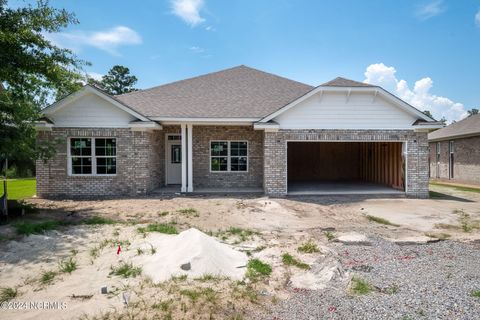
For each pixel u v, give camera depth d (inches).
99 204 429.7
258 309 149.5
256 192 552.1
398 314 145.0
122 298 154.9
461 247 256.2
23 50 356.2
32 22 354.3
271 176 523.8
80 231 279.4
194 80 693.9
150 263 200.1
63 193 507.2
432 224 340.2
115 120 510.0
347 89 513.7
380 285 179.8
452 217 374.6
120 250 226.2
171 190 562.9
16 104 353.4
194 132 604.7
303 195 532.1
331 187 637.9
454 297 162.7
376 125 529.7
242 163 611.5
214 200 459.8
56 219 331.0
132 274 185.0
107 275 185.0
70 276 183.9
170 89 645.9
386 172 664.4
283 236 283.7
